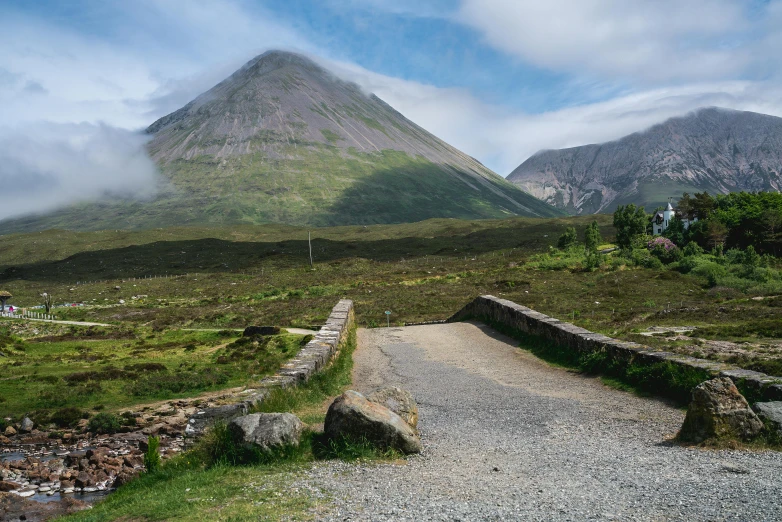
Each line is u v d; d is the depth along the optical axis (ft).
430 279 289.53
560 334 68.64
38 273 516.32
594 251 318.04
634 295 180.75
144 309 274.98
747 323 100.68
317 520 20.25
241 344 132.46
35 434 65.92
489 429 37.09
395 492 23.52
